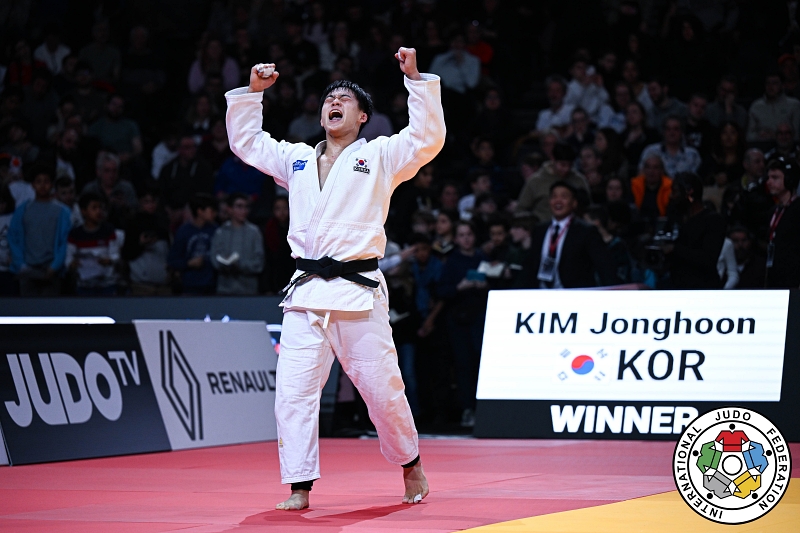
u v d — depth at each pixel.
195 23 34.06
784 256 16.53
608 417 15.53
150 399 14.68
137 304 19.28
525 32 32.53
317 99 26.84
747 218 19.03
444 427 19.78
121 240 22.86
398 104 27.69
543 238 17.77
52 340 13.79
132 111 30.59
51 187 22.30
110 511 8.89
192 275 21.81
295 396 8.67
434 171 25.83
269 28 32.22
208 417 15.39
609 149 24.02
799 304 15.11
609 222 19.75
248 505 9.20
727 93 25.89
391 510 8.68
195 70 30.39
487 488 10.19
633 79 27.95
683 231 16.95
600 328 15.91
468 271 20.12
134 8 33.88
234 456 14.02
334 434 17.52
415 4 32.44
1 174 25.12
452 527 7.70
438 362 20.81
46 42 31.30
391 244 20.83
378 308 8.80
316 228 8.73
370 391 8.79
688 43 29.22
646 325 15.71
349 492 10.03
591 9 30.66
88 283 21.75
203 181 25.59
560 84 27.33
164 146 27.78
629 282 18.61
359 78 29.59
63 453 13.34
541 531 7.45
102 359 14.27
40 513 8.81
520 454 13.73
